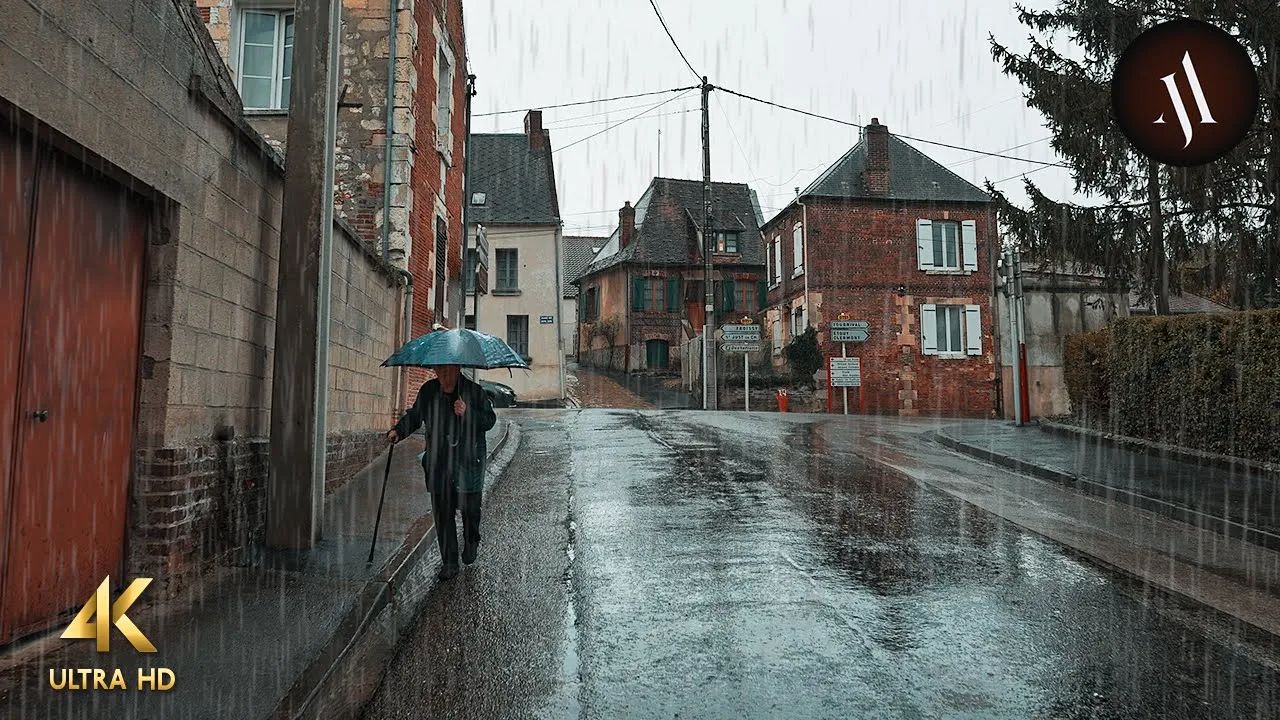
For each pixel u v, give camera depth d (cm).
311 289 605
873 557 605
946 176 3034
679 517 743
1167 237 1502
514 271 3055
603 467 1048
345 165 1195
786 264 3091
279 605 472
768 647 426
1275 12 1191
